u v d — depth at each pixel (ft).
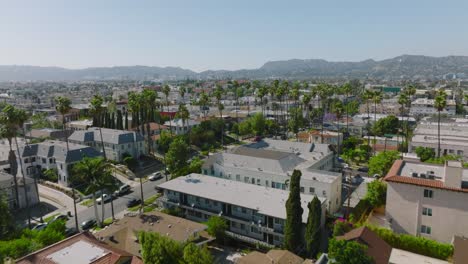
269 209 185.47
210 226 183.62
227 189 218.18
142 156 366.22
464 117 528.22
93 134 372.99
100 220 220.64
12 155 240.32
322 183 213.66
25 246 149.28
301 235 174.70
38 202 257.14
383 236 173.37
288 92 624.18
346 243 115.24
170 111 585.22
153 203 245.65
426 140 331.36
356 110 655.35
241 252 179.83
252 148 293.84
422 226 173.27
